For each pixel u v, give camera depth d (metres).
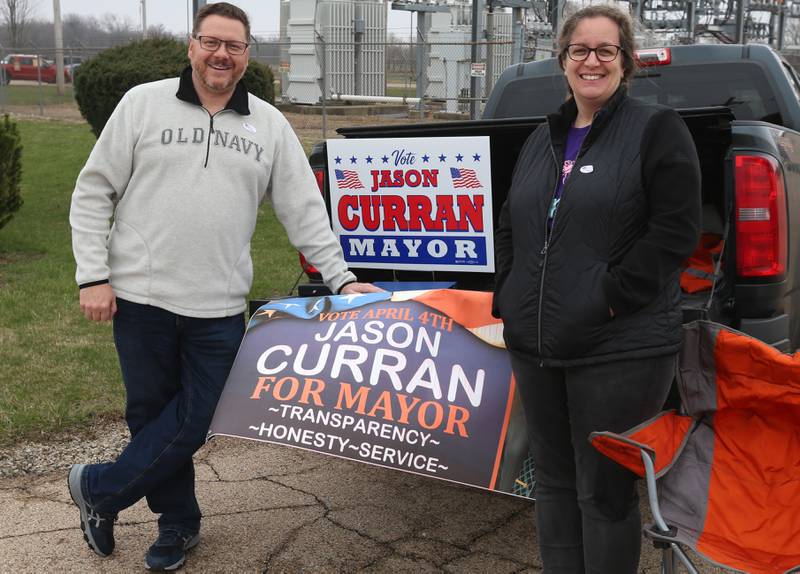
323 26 23.36
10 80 40.34
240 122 3.13
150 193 3.06
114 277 3.12
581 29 2.52
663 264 2.39
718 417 2.58
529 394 2.67
